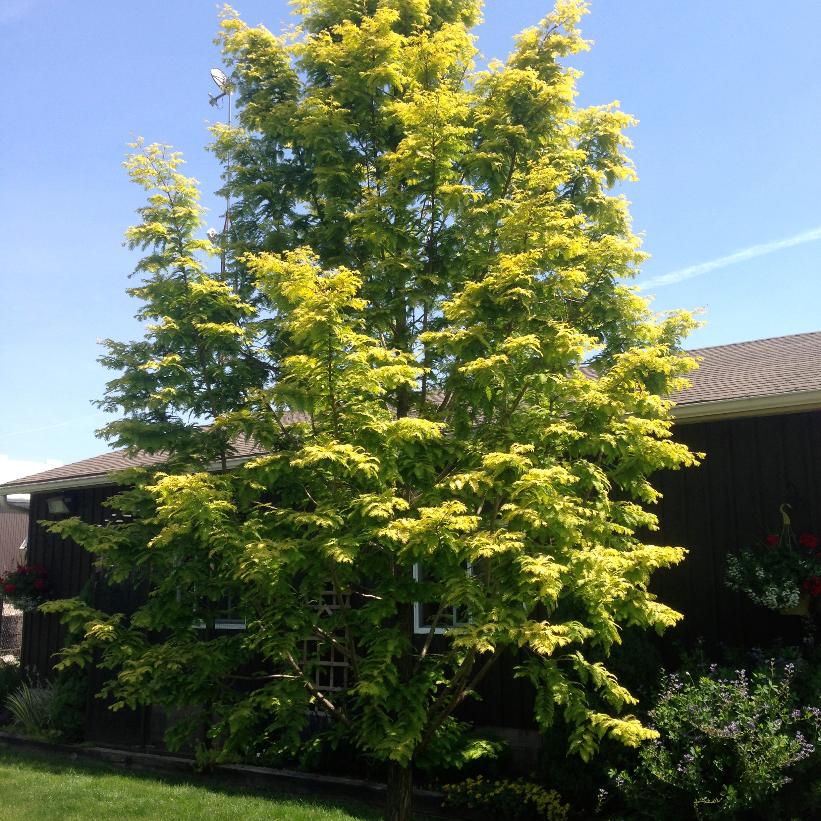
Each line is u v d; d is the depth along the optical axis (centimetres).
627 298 653
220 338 696
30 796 851
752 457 862
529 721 916
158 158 739
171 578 627
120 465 1435
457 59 718
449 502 466
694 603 868
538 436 544
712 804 604
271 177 741
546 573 438
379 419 541
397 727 507
